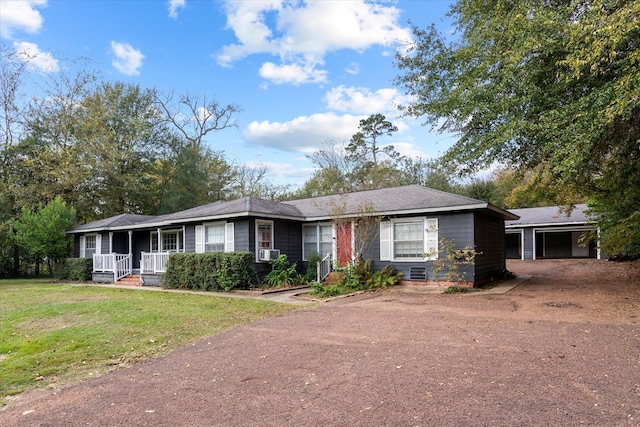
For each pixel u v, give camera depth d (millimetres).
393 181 37156
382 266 14109
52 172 22812
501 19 8703
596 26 6781
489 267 14023
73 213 21203
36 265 23844
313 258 14734
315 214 15633
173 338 6625
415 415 3316
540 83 8586
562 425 3064
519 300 9492
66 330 7203
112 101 26984
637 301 8766
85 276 19266
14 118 23234
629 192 11617
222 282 13016
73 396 4109
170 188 29016
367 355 5168
